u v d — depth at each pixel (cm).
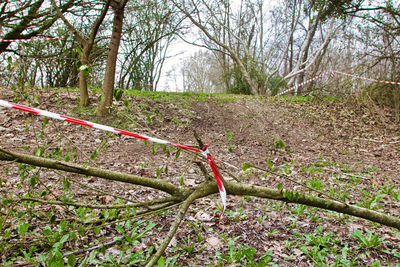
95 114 689
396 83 1026
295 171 535
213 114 923
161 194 382
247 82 1842
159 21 1480
